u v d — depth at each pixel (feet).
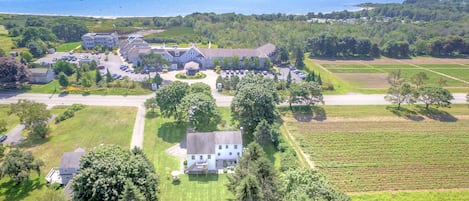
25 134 292.61
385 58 597.52
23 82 410.11
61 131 296.92
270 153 264.52
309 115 341.21
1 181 226.79
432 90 350.02
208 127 296.10
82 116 326.03
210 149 242.58
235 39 636.89
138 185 168.45
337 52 596.70
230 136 253.44
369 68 525.75
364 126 316.40
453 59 597.52
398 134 300.81
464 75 494.59
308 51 620.90
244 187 160.04
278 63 536.83
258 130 269.23
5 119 321.73
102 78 422.82
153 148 269.03
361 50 598.75
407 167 250.16
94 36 607.37
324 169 245.45
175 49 510.99
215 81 440.04
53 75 443.32
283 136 295.07
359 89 419.95
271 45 552.41
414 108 361.92
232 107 309.01
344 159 259.19
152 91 397.80
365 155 265.34
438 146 280.72
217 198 211.41
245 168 191.93
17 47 581.12
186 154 260.62
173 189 220.02
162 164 247.29
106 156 177.27
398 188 225.35
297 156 261.85
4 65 395.14
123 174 165.68
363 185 227.61
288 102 360.89
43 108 291.79
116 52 570.46
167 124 311.27
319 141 286.66
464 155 267.59
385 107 363.56
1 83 399.65
